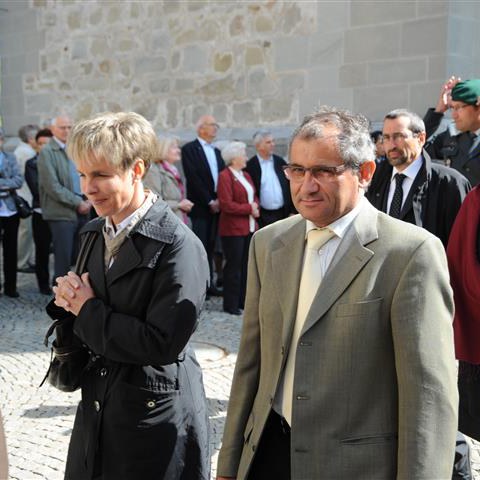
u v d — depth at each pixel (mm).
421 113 8016
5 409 4520
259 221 7723
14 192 7801
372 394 1893
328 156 1902
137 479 2215
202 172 7922
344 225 1983
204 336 6363
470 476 3068
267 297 2107
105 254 2309
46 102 11789
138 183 2264
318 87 8844
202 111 9977
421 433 1795
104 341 2168
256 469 2121
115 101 10906
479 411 3068
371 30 8352
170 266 2199
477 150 4883
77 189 7652
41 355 5742
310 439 1907
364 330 1880
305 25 8898
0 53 12281
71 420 4344
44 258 8203
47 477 3574
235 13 9523
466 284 3119
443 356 1849
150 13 10391
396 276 1887
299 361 1936
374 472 1858
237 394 2211
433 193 3975
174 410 2254
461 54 7941
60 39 11484
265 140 7746
